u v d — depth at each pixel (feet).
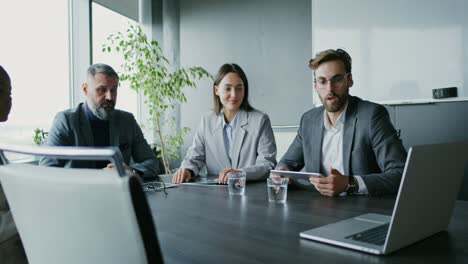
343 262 2.45
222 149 7.92
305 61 12.26
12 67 10.02
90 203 1.83
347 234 2.96
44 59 11.04
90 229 1.90
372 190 4.77
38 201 2.06
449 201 3.10
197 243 2.91
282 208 4.11
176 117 14.58
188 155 7.98
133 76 12.47
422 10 9.77
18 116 10.16
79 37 12.16
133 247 1.80
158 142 14.46
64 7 11.77
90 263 1.99
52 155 1.97
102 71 7.94
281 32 12.67
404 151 5.83
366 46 10.73
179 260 2.54
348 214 3.75
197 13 14.24
